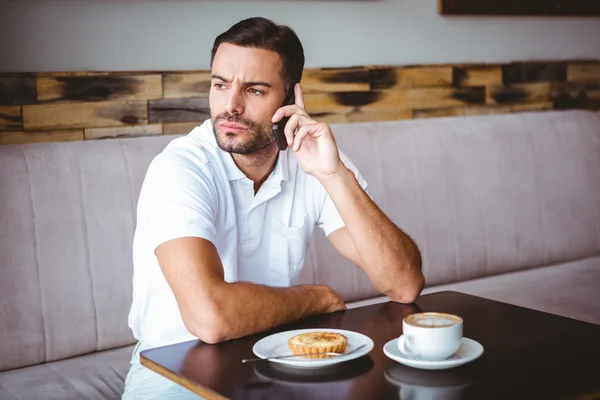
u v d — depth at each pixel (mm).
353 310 1589
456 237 2791
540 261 3016
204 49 2719
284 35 1710
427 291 2674
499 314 1530
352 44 3037
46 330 2037
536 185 3006
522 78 3471
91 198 2117
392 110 3131
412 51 3193
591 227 3150
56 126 2443
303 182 1844
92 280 2104
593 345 1330
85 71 2498
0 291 1982
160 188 1613
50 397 1836
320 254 2463
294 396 1131
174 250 1515
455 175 2803
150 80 2588
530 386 1149
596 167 3176
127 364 2039
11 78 2355
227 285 1460
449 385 1158
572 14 3580
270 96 1686
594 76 3691
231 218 1728
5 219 2002
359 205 1682
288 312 1483
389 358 1277
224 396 1138
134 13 2570
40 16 2410
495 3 3342
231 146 1665
